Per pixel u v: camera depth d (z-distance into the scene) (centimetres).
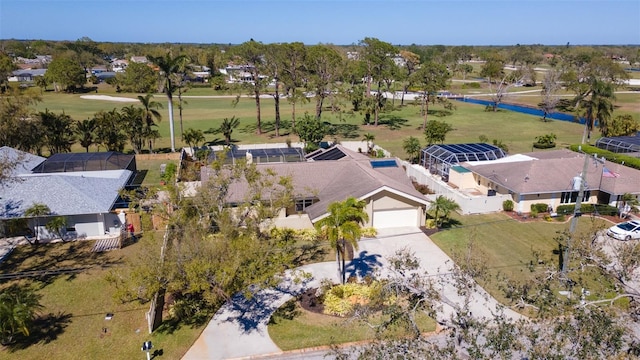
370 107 8744
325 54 7681
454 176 4906
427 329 2425
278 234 3578
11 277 3048
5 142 5425
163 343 2386
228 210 2848
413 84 8400
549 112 9288
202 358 2270
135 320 2598
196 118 9375
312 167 4291
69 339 2414
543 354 1480
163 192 4347
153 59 6184
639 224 3584
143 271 2234
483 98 12862
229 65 16888
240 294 2834
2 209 3544
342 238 3008
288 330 2489
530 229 3825
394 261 2377
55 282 2998
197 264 2216
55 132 5800
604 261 2067
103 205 3706
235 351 2323
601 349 1531
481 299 2705
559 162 4450
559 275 2075
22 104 5484
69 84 13625
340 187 3994
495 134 7719
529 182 4166
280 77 7419
